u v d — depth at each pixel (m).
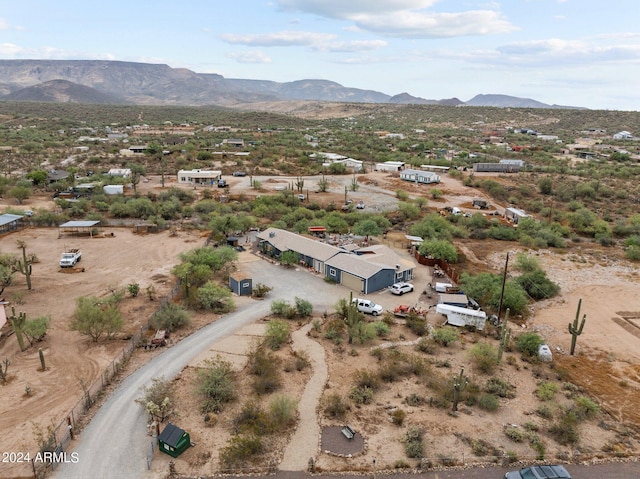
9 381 31.08
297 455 24.72
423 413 28.98
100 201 87.12
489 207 98.94
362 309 44.44
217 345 36.94
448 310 42.91
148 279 51.88
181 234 70.75
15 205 85.88
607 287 54.84
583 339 41.50
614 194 110.94
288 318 42.84
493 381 32.81
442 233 72.25
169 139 191.50
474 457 25.11
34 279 50.97
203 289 44.78
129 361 34.09
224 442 25.53
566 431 27.25
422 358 36.06
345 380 32.44
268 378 31.17
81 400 28.81
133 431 26.31
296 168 137.50
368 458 24.72
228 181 116.25
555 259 65.12
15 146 152.62
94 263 56.94
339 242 67.19
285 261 57.44
